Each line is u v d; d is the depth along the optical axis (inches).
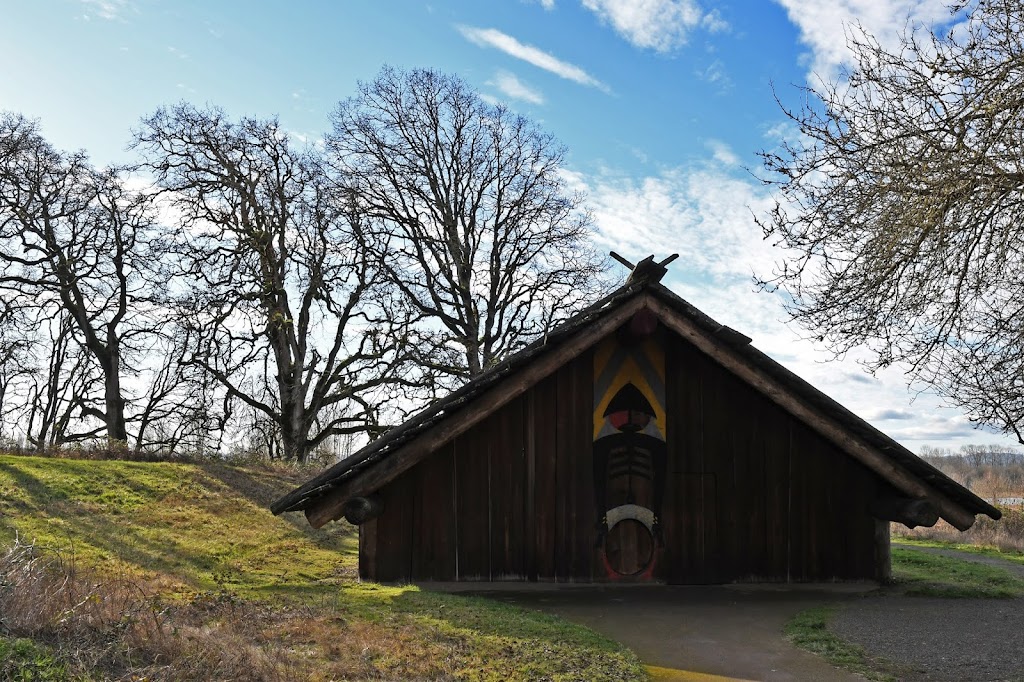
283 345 1062.4
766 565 480.7
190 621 304.2
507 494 474.9
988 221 371.2
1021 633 350.6
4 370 1055.6
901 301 387.5
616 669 286.5
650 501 480.4
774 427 492.4
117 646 240.7
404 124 1072.2
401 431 443.5
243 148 1050.1
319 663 268.2
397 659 279.9
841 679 284.2
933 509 458.9
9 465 626.8
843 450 472.7
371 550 461.1
